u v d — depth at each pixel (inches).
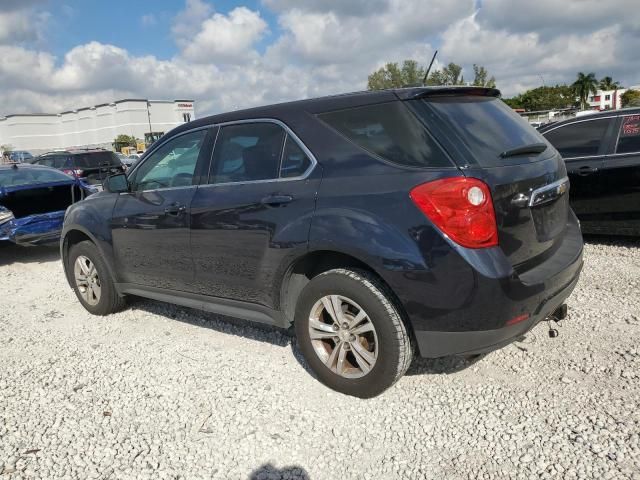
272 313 135.3
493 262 102.3
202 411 123.6
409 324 114.4
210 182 147.9
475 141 111.7
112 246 179.0
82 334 179.2
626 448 99.1
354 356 120.8
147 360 153.5
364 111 121.0
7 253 341.4
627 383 121.0
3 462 108.6
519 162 115.0
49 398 134.3
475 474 96.7
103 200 185.3
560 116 1715.1
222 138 148.5
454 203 102.3
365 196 112.8
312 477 99.9
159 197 161.6
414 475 98.0
